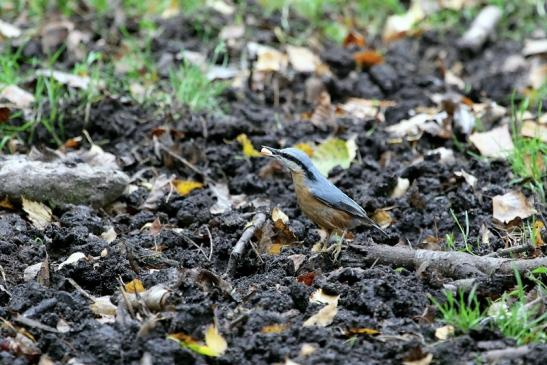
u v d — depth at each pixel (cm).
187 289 887
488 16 1748
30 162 1114
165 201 1130
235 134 1333
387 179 1185
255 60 1559
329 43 1700
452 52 1680
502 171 1236
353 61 1586
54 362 781
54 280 922
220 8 1717
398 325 823
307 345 781
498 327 820
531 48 1639
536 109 1443
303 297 859
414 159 1284
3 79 1367
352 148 1271
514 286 889
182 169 1244
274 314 826
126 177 1150
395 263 954
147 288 905
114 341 781
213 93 1439
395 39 1728
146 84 1451
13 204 1094
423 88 1542
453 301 845
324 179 1048
